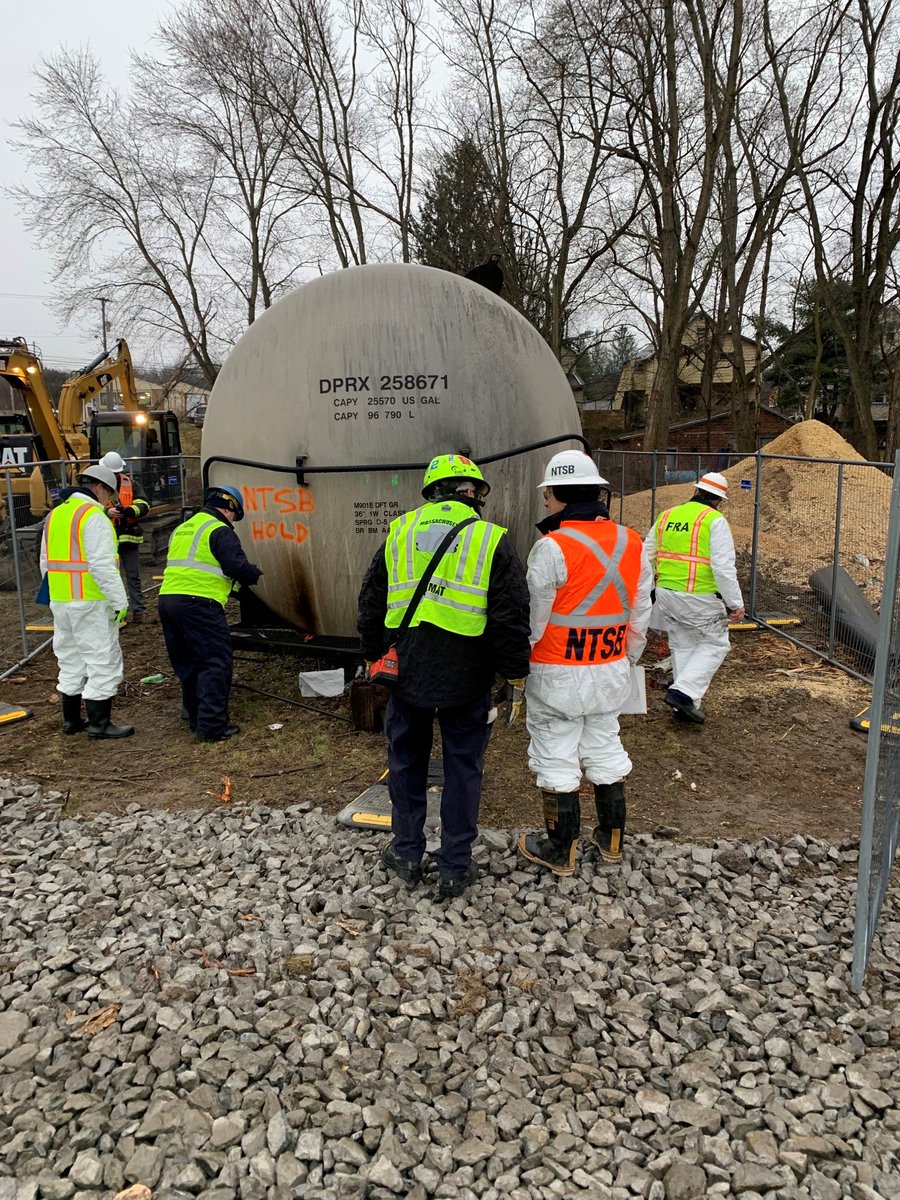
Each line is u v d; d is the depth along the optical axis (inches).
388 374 190.5
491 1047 103.1
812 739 217.6
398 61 868.6
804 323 1282.0
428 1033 104.7
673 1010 110.0
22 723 230.4
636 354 1813.5
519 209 885.2
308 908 133.1
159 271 1173.7
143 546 521.7
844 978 116.8
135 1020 105.6
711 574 217.9
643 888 140.3
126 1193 81.4
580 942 123.9
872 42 797.2
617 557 133.5
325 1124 90.0
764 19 751.7
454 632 125.2
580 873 144.8
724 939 126.3
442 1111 92.7
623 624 136.1
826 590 329.7
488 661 131.3
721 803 177.9
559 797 140.0
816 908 136.1
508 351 192.9
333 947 122.9
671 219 722.8
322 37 853.8
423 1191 82.4
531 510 199.9
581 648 133.9
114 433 644.1
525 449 187.5
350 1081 95.7
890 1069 100.0
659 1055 101.5
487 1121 91.5
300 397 196.2
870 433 807.7
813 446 535.2
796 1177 85.3
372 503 197.2
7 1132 89.4
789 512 479.5
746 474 553.6
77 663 214.1
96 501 208.8
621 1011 109.6
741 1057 102.3
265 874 144.9
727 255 919.7
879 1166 86.7
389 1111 92.0
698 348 1259.2
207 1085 94.6
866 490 469.4
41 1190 82.3
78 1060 99.8
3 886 141.0
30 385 571.2
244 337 202.8
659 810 173.8
